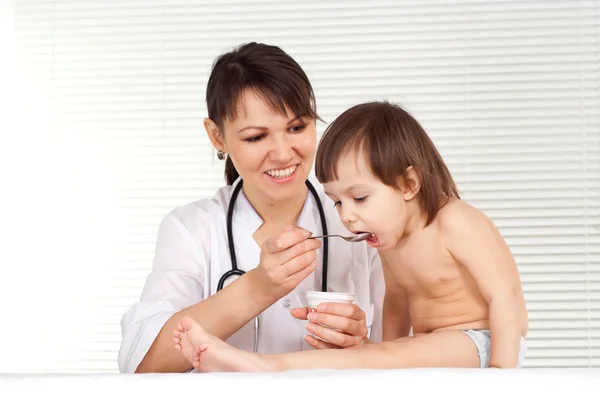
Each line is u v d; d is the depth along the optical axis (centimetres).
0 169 304
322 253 170
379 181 142
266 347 164
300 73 150
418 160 146
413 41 304
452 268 148
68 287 302
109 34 312
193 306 145
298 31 307
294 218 170
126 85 310
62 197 305
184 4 311
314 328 135
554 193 301
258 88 145
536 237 301
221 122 152
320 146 148
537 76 302
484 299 148
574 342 300
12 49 312
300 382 84
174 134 308
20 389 86
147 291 162
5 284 300
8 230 302
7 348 297
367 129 144
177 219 172
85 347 299
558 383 83
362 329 139
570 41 302
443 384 84
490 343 140
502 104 302
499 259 142
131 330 149
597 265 300
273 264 135
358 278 173
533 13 303
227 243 169
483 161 301
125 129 308
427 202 148
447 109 302
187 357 124
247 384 84
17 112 309
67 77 310
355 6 305
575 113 300
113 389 85
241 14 309
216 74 153
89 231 304
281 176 152
